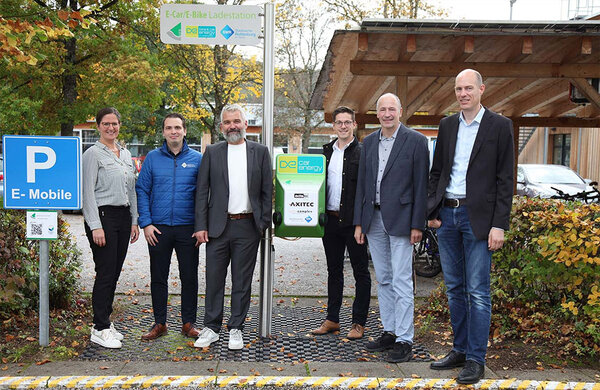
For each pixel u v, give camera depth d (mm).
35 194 4613
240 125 4887
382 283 4895
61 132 15102
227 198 4863
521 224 5297
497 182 4160
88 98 14852
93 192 4770
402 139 4676
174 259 9688
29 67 12906
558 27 6977
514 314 5328
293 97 25516
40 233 4637
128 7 14930
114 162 4898
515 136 13523
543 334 5012
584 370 4359
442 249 4402
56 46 13500
